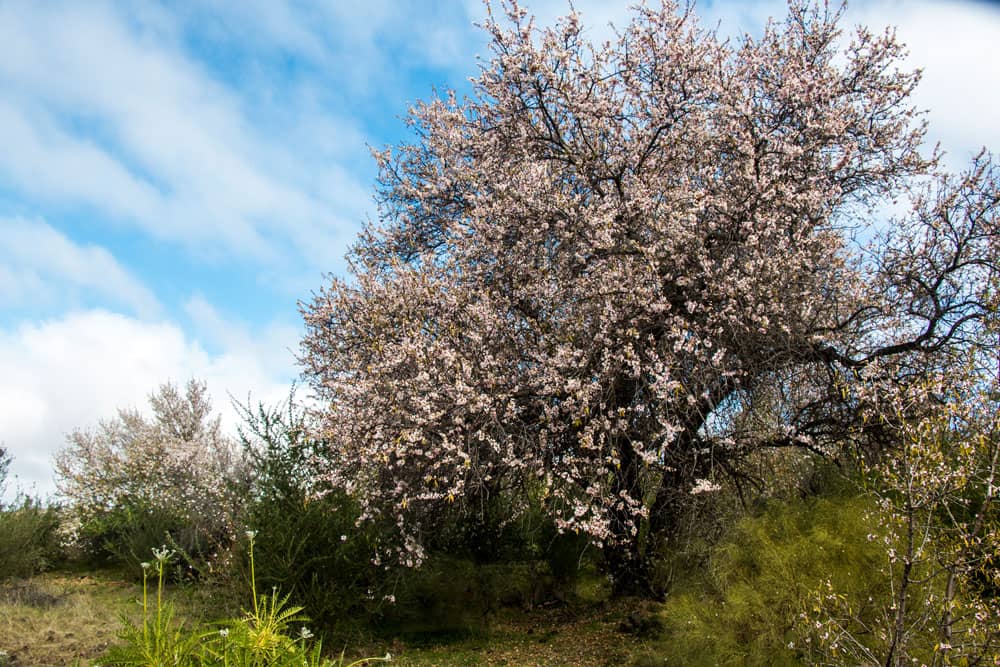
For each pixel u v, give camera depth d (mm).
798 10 9172
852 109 8703
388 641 7871
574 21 8086
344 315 9656
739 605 5203
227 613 7305
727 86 8336
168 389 15797
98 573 12289
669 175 8852
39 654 6398
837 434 7551
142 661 3848
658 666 6113
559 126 8828
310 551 7523
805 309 7582
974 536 4258
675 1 8570
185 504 12109
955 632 4211
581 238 8023
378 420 7426
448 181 10055
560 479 7539
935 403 6062
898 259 8117
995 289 6484
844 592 4926
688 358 7379
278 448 8141
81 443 14250
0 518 11789
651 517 8117
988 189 7621
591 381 7484
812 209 7883
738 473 7637
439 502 8039
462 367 7418
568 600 9398
